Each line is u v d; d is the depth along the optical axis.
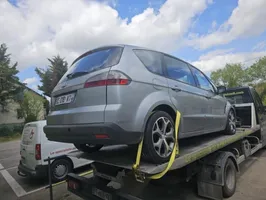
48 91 34.62
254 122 5.68
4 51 25.81
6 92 21.77
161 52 2.93
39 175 4.44
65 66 35.94
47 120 2.73
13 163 7.89
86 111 2.12
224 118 4.23
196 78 3.64
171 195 3.47
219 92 4.37
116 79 2.09
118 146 3.66
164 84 2.62
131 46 2.50
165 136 2.41
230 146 4.11
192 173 3.12
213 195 3.12
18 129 20.78
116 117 1.98
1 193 4.43
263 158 5.77
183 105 2.87
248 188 3.66
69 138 2.30
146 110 2.22
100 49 2.57
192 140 3.79
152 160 2.25
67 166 4.84
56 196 3.95
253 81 32.28
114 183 2.75
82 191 2.81
